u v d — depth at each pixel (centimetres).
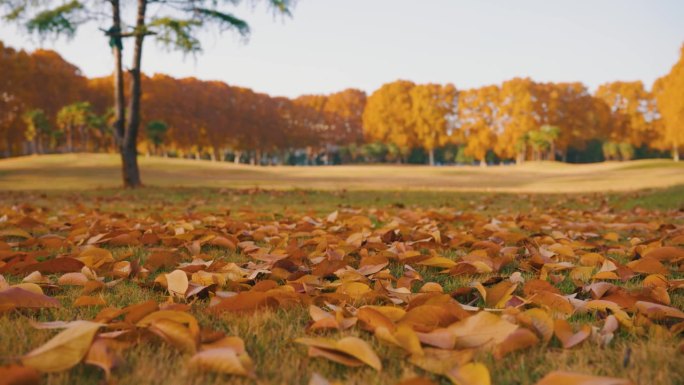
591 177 3116
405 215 620
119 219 602
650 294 212
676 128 6241
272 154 10800
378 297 212
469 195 1349
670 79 6338
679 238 377
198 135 9050
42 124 6988
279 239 388
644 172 3519
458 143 9119
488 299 209
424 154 9975
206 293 225
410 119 9219
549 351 155
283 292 202
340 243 349
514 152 8269
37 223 523
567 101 8588
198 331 152
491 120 8562
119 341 153
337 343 141
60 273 282
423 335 150
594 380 106
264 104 10019
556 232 444
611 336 163
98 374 135
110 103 8662
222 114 9325
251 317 187
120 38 1709
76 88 8506
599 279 269
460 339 152
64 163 3778
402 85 9394
